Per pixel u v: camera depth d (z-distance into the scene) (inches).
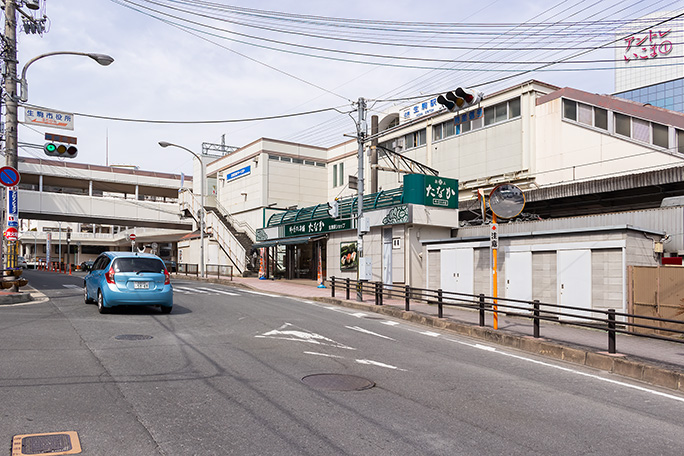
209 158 1959.9
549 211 1036.5
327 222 1098.7
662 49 2573.8
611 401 255.1
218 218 1600.6
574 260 550.9
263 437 180.1
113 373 262.2
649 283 485.1
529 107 1104.2
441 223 895.1
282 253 1414.9
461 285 702.5
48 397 216.5
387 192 953.5
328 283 1072.8
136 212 1813.5
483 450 176.7
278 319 506.9
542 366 342.0
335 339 405.1
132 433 178.9
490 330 461.4
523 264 609.9
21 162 1779.0
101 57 622.5
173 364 287.4
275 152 1518.2
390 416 210.4
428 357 351.6
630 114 948.6
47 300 608.7
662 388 295.9
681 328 457.7
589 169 997.8
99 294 502.3
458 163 1247.5
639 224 654.5
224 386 245.4
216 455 162.4
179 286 944.9
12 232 650.2
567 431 201.6
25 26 698.2
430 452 172.7
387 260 925.2
